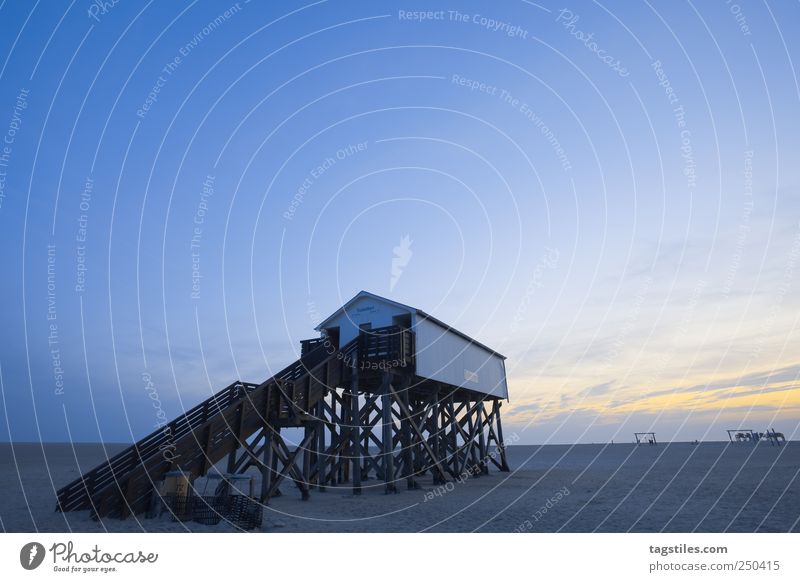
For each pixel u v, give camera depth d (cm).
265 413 1614
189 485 1266
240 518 1210
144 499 1245
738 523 1176
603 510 1418
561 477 2631
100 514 1186
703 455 4878
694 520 1226
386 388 2075
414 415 2367
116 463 1355
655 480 2255
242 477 1440
